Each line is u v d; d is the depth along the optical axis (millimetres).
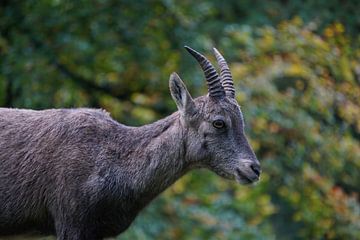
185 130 10492
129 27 18875
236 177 10375
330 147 19078
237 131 10461
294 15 23531
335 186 20812
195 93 18688
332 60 19078
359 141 22703
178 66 19078
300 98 19141
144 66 18953
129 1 18766
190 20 19219
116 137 10562
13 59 17875
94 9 18594
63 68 19094
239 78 18406
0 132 10500
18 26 18500
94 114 10719
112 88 19703
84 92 19219
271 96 18562
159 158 10484
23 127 10531
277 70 18719
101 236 10414
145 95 19484
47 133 10453
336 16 23469
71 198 10219
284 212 24828
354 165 20438
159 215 18750
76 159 10273
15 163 10375
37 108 17953
